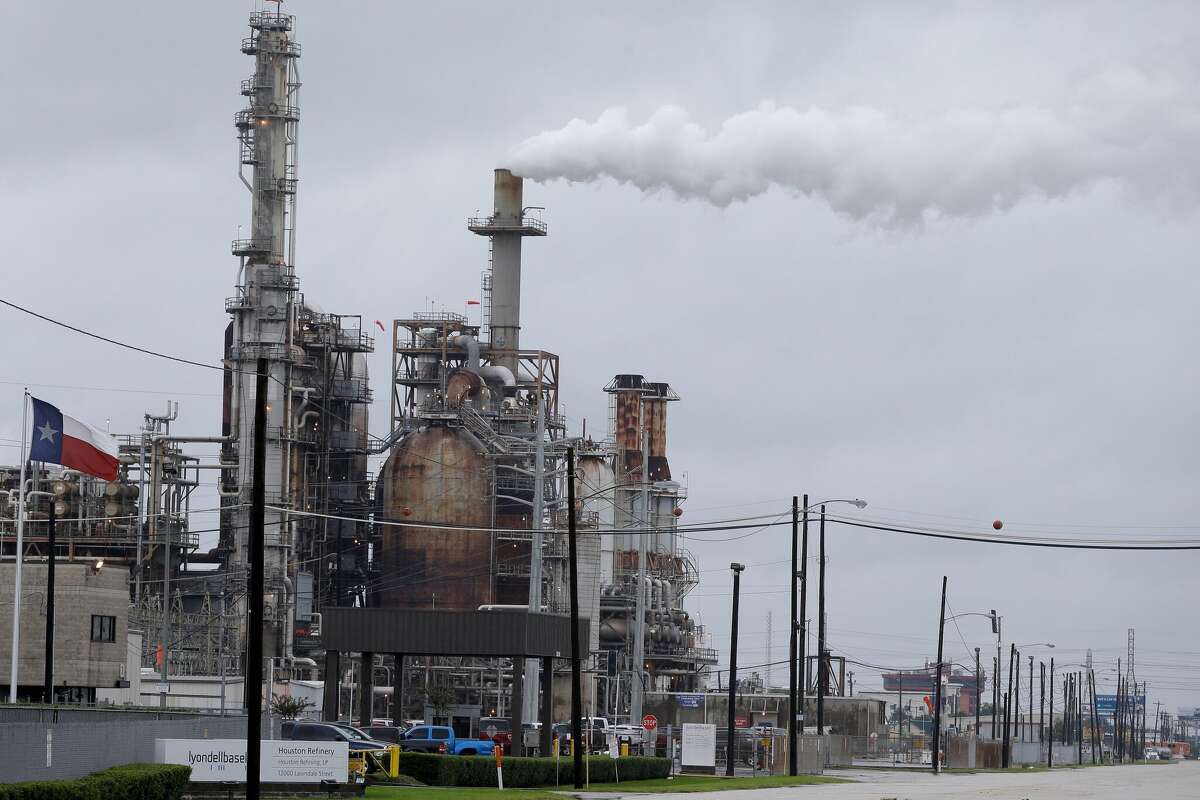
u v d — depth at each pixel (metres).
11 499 181.75
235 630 188.75
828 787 109.94
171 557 199.12
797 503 133.12
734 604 126.06
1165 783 128.38
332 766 82.38
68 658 136.75
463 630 120.75
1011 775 158.50
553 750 132.38
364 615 120.75
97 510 191.38
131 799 63.38
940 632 172.62
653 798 91.31
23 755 60.00
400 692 125.88
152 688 157.12
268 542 195.12
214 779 80.31
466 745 120.94
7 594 137.00
